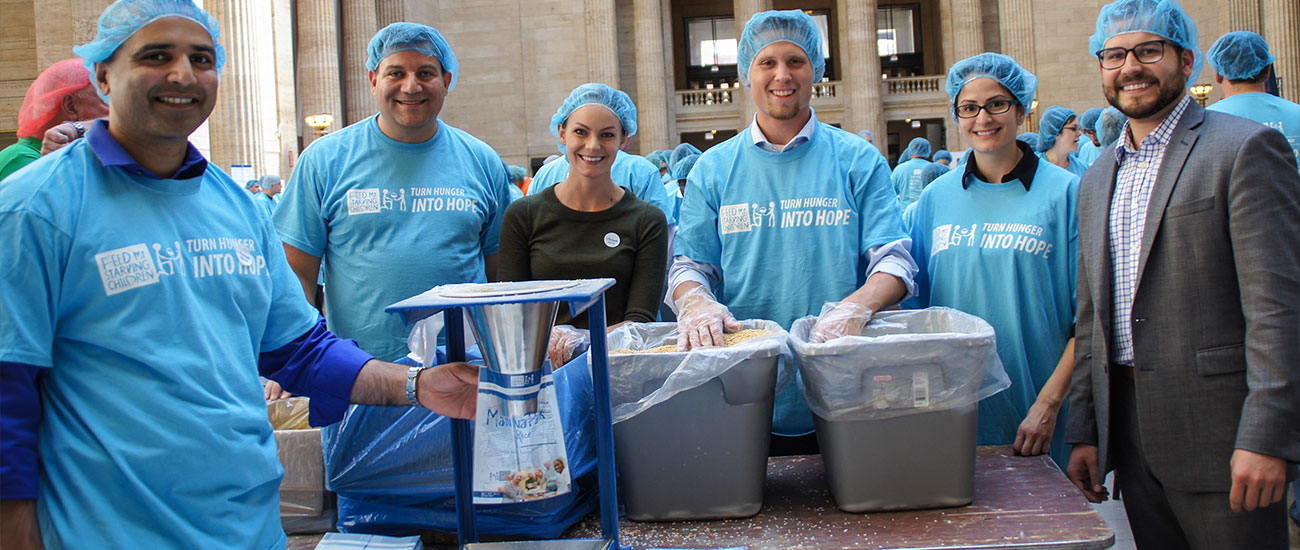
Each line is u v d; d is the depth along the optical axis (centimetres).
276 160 1441
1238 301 237
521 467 176
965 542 198
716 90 2698
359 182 321
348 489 227
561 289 182
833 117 2625
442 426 222
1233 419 237
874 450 217
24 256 157
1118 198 261
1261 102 455
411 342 233
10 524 154
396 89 308
